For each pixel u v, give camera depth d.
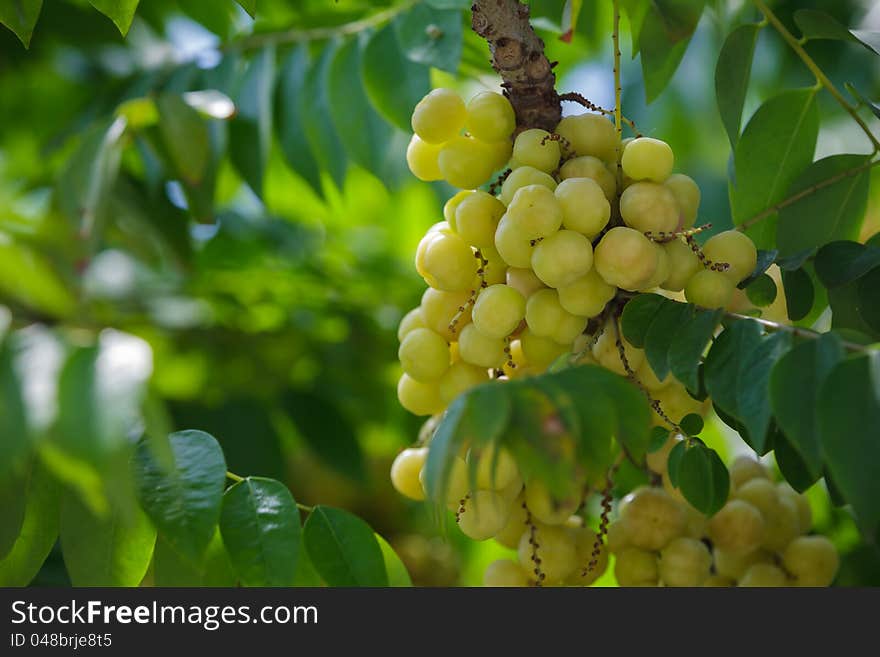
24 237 0.87
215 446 0.90
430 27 1.04
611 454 0.88
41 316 0.87
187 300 1.29
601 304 0.91
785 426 0.84
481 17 0.92
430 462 0.84
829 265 0.95
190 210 1.08
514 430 0.84
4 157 1.32
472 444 0.84
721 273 0.91
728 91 0.98
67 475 0.81
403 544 1.47
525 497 0.93
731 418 0.93
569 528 0.95
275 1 1.19
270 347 1.32
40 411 0.79
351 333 1.33
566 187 0.90
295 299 1.33
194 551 0.88
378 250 1.55
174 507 0.89
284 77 1.14
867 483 0.82
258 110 1.12
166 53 1.22
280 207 1.38
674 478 0.93
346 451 1.24
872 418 0.83
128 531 0.89
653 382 0.94
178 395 1.29
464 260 0.92
